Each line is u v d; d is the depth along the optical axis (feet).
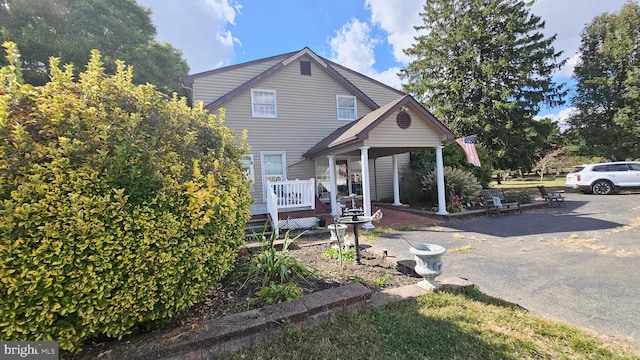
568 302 11.29
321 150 34.14
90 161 6.97
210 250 8.77
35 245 6.19
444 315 9.73
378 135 28.58
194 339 7.63
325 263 15.26
